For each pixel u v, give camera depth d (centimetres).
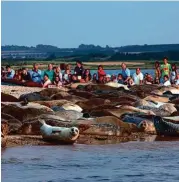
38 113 6253
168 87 9381
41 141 5556
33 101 7344
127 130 6019
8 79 9688
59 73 9606
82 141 5647
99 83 9775
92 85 9225
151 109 7106
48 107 6719
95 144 5525
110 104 7088
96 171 4441
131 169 4522
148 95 8388
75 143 5550
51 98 7850
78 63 9975
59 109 6712
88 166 4597
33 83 9550
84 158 4881
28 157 4866
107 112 6438
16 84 9644
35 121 5878
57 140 5525
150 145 5566
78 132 5538
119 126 5997
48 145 5416
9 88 9225
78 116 6262
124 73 10012
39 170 4434
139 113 6531
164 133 6131
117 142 5675
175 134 6100
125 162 4766
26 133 5862
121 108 6681
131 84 9888
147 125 6159
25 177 4216
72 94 8250
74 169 4481
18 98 7888
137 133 6162
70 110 6400
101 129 5916
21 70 9825
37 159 4800
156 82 10131
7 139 5588
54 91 8519
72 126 5838
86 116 6231
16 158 4812
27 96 7712
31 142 5506
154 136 6084
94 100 7300
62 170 4441
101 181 4162
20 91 8931
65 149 5253
